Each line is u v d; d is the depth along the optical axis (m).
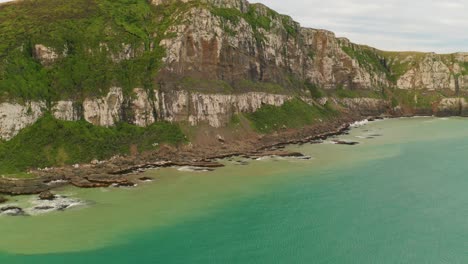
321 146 132.25
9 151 93.94
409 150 125.00
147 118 118.62
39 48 113.25
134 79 121.56
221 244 61.16
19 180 87.06
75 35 121.25
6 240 62.16
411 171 99.38
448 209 74.00
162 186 87.44
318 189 85.25
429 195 81.25
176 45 132.12
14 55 107.06
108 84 116.19
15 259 56.84
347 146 132.25
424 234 64.38
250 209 74.00
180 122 123.38
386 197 80.19
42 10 128.25
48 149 97.94
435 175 95.62
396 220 69.38
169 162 106.88
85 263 55.81
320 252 58.91
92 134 107.19
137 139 112.69
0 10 127.25
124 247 60.16
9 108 98.19
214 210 73.69
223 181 91.06
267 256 57.75
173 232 64.88
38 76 108.38
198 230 65.50
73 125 106.06
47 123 102.56
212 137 126.12
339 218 70.06
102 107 112.50
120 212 72.69
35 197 80.69
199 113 128.12
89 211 73.12
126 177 93.81
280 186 87.31
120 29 131.12
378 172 98.44
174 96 125.12
